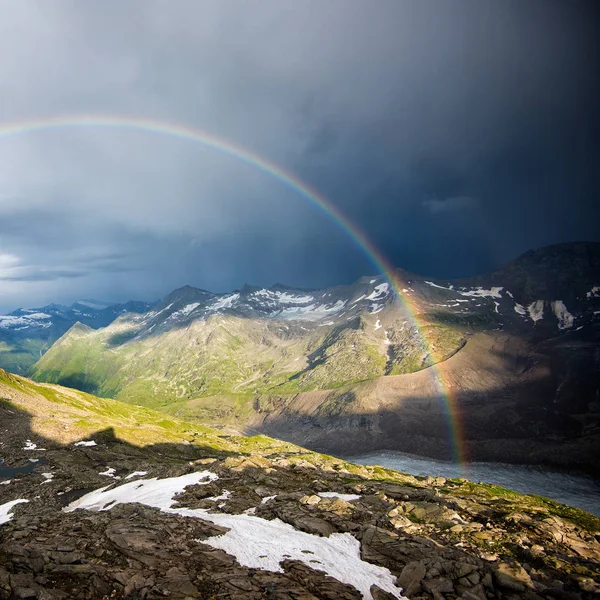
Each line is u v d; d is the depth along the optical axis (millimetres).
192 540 36688
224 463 74250
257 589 28422
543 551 37500
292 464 79625
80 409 197750
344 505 48656
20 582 26297
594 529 47031
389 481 78562
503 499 61094
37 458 108938
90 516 44500
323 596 28172
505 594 30750
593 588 31641
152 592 27047
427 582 30781
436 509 48250
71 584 27672
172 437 180500
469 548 38438
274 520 44500
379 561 35125
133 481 72875
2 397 165125
